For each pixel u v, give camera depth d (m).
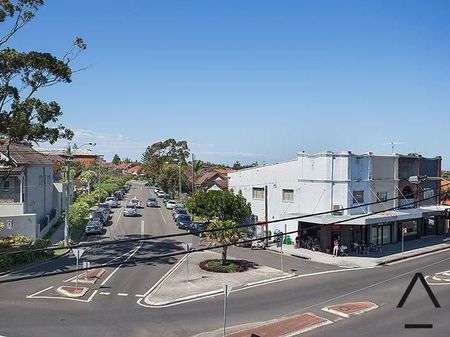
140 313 22.72
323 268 34.56
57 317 21.64
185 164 107.81
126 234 48.38
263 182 46.91
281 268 34.03
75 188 85.94
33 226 40.84
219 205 34.47
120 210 70.94
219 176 86.62
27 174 44.22
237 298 25.95
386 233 45.72
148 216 63.56
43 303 23.89
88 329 20.08
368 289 28.27
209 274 31.45
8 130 34.56
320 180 41.81
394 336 19.88
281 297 26.25
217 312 23.22
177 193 91.44
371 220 39.44
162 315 22.50
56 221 56.28
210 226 33.84
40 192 49.94
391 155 45.03
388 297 26.36
